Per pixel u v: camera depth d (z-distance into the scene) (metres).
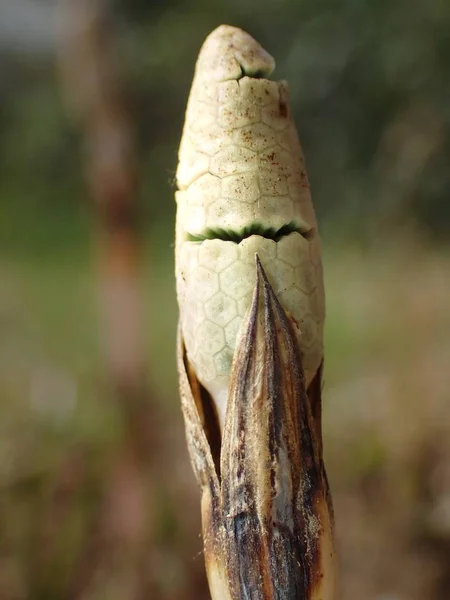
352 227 0.33
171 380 0.31
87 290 0.43
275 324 0.07
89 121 0.26
